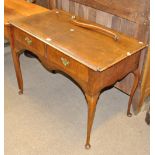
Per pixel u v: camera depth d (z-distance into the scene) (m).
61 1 2.12
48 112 1.97
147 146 1.70
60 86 2.27
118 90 2.22
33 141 1.72
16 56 1.93
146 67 1.76
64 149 1.67
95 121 1.89
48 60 1.62
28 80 2.33
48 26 1.71
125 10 1.68
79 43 1.52
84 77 1.42
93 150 1.67
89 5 1.89
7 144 1.70
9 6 2.10
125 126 1.85
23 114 1.95
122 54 1.44
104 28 1.73
